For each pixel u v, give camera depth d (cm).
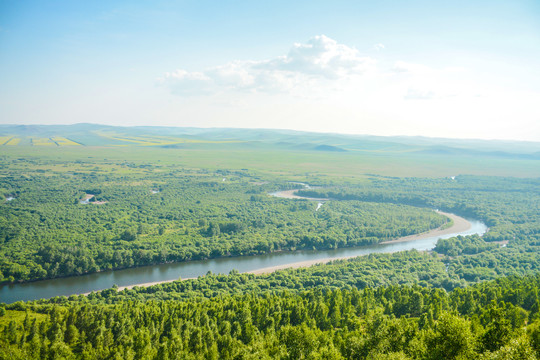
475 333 12812
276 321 17050
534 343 10831
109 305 18738
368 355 12675
